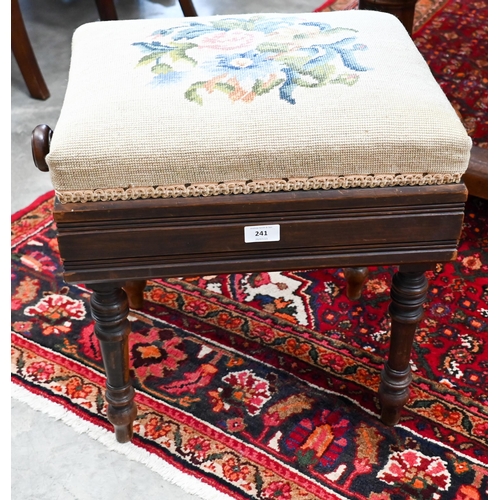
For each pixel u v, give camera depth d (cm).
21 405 97
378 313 112
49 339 108
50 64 185
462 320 110
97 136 66
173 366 103
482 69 176
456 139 68
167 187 68
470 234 128
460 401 97
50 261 123
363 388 99
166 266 73
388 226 72
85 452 91
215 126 67
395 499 84
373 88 70
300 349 105
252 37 81
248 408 96
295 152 66
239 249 72
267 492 85
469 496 84
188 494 85
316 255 74
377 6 110
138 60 77
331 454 89
